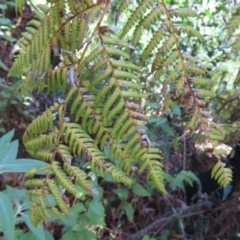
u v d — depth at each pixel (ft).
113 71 1.09
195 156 3.98
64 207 1.22
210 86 1.09
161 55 1.08
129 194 3.66
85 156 1.16
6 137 2.31
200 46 3.99
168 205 3.76
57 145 1.19
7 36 4.35
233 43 1.05
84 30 1.11
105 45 1.09
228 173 1.13
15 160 2.16
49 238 2.64
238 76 1.04
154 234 3.49
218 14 3.80
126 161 1.16
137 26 1.09
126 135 1.12
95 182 3.01
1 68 4.53
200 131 1.15
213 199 3.79
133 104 1.11
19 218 2.34
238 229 3.57
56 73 1.16
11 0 5.09
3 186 3.58
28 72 1.25
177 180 3.32
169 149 3.87
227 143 3.51
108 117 1.11
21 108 4.26
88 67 1.23
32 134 1.23
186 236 3.59
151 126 3.75
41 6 1.19
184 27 1.08
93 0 1.15
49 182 1.22
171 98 1.09
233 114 3.58
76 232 2.85
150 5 1.08
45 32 1.16
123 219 3.65
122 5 1.10
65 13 1.12
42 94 4.50
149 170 1.15
